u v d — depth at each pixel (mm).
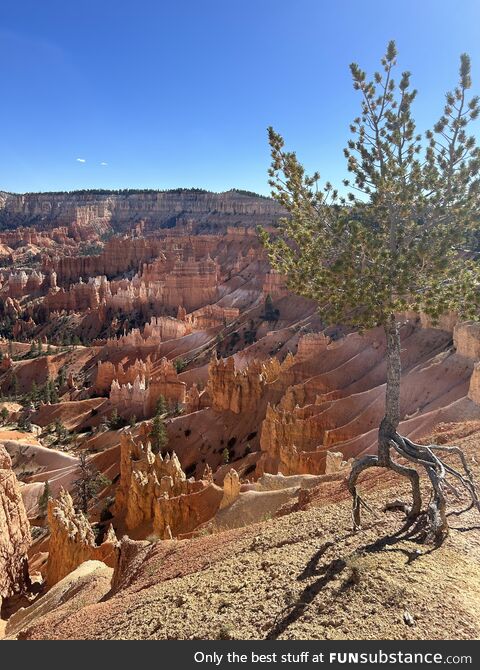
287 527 17062
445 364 58625
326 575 11891
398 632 9414
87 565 32125
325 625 9938
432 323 15312
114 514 58125
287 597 11219
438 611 9953
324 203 16672
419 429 45969
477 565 12000
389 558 12148
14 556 38750
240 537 18969
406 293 14797
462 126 14555
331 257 16234
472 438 22828
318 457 48719
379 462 15141
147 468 54438
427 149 15375
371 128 15672
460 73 14367
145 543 24969
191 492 45094
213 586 13336
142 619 12828
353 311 15875
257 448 68938
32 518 67000
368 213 16438
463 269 15125
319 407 62812
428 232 15031
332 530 15078
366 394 60125
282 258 17234
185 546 21234
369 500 17469
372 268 14828
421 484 17688
